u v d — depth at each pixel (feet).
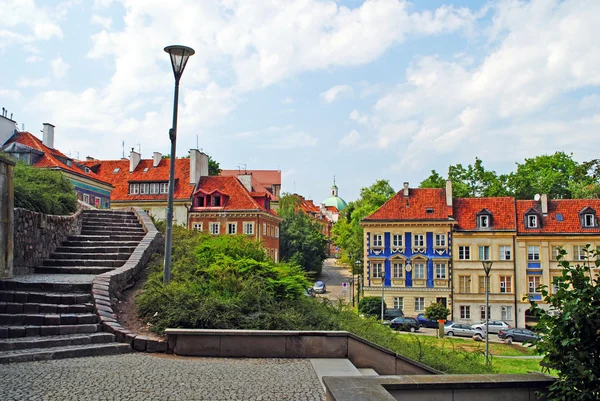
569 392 21.54
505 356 114.42
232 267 48.11
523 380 22.41
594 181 233.76
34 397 25.03
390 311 174.60
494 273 181.98
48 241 56.59
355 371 33.32
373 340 46.44
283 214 282.36
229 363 34.73
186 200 213.87
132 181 222.07
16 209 49.90
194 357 36.35
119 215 74.69
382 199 254.88
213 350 37.06
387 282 189.06
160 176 223.71
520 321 178.91
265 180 367.66
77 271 52.75
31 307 39.52
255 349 37.47
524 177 239.09
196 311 39.88
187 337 36.86
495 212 188.34
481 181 237.66
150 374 30.35
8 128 170.30
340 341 38.32
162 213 215.51
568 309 22.30
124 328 38.93
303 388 28.78
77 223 65.62
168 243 47.11
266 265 49.16
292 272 50.72
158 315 40.34
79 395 25.64
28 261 52.01
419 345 53.26
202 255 54.70
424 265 187.01
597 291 22.13
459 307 183.62
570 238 178.81
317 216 536.83
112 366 31.83
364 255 191.31
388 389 21.26
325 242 312.71
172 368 32.17
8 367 30.50
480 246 184.34
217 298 42.27
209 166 273.54
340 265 386.93
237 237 57.06
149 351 36.73
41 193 60.75
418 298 186.80
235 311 40.93
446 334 154.20
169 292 42.75
